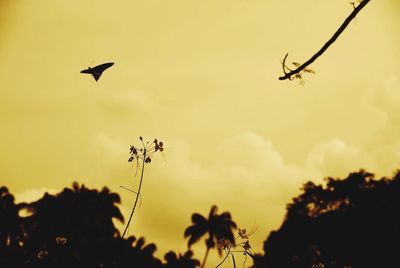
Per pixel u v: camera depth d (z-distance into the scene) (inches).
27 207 1545.3
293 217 1289.4
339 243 1078.4
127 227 195.6
